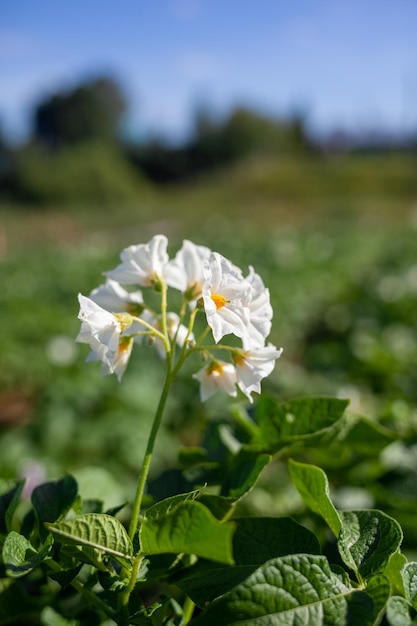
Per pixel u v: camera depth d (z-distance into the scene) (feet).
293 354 32.78
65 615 5.17
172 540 3.74
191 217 138.62
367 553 4.45
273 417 6.04
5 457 17.89
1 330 32.37
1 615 5.18
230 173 197.57
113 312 5.44
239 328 4.61
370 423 6.43
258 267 54.39
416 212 116.06
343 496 8.38
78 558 4.43
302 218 127.03
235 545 4.77
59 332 33.58
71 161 179.11
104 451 18.51
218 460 6.45
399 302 35.06
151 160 222.69
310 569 3.98
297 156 216.95
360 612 3.85
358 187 157.99
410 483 7.72
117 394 21.34
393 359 22.29
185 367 23.71
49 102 239.71
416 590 4.21
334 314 36.70
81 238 111.96
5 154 207.10
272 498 11.32
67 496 5.07
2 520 4.99
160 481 5.92
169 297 33.58
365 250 64.34
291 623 3.82
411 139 194.18
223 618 3.87
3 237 116.47
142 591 7.48
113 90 239.71
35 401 26.27
